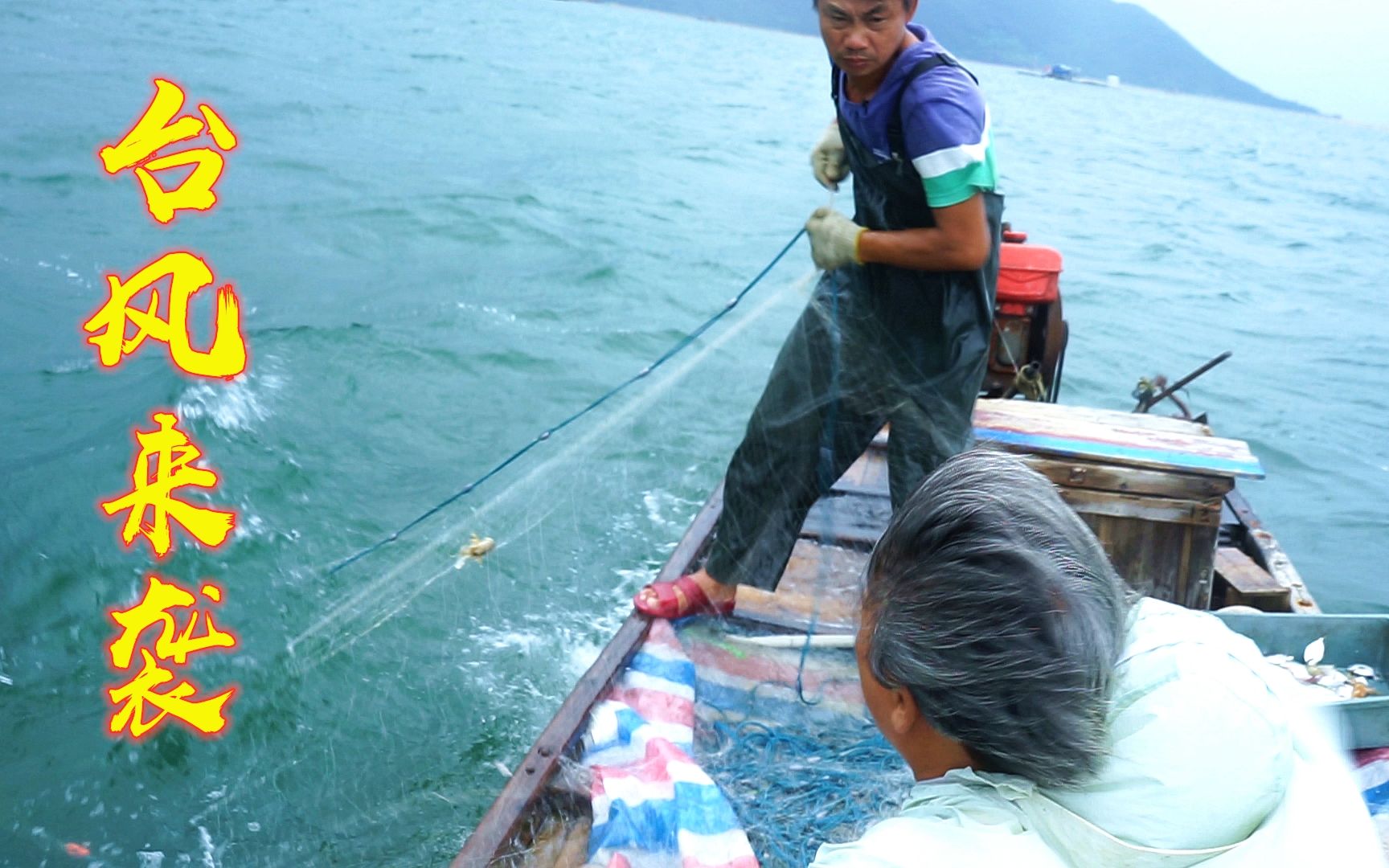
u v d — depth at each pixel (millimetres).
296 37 26984
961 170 2354
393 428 5980
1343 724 2291
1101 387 8977
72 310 7285
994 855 956
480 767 3342
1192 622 1046
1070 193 20781
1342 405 9086
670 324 8312
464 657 3830
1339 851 960
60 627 4090
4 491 4895
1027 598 948
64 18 22953
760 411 2832
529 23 51062
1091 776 953
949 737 1003
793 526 2926
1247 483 7305
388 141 15500
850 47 2377
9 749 3455
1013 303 4520
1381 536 6555
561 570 4375
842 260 2578
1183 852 937
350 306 8102
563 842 2225
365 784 3275
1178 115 81688
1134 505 3252
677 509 4727
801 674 2834
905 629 991
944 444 2715
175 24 25047
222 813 3199
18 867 3012
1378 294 14344
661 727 2564
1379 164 55688
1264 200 25312
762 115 22969
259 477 5215
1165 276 13719
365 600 4184
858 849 1006
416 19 40969
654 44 49281
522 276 9352
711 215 12227
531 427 6184
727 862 2070
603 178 14141
